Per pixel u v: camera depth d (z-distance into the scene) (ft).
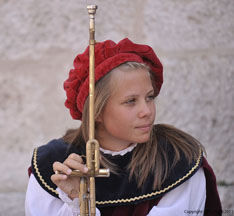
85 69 15.96
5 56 24.59
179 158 16.69
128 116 15.30
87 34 24.47
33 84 24.61
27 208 16.94
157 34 24.27
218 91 24.59
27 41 24.52
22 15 24.45
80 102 16.22
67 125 24.67
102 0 24.18
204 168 17.12
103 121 16.08
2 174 25.02
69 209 15.47
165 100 24.52
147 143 16.87
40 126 24.77
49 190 16.66
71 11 24.39
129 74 15.21
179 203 16.25
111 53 15.62
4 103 24.71
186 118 24.61
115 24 24.25
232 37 24.41
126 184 16.48
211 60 24.52
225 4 24.22
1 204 24.94
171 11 24.21
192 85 24.57
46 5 24.36
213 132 24.75
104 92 15.38
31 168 17.71
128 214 16.40
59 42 24.49
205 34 24.36
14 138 24.84
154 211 15.88
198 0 24.18
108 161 16.78
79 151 17.43
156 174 16.38
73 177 14.88
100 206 16.31
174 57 24.45
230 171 24.94
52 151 17.52
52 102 24.66
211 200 17.66
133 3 24.11
